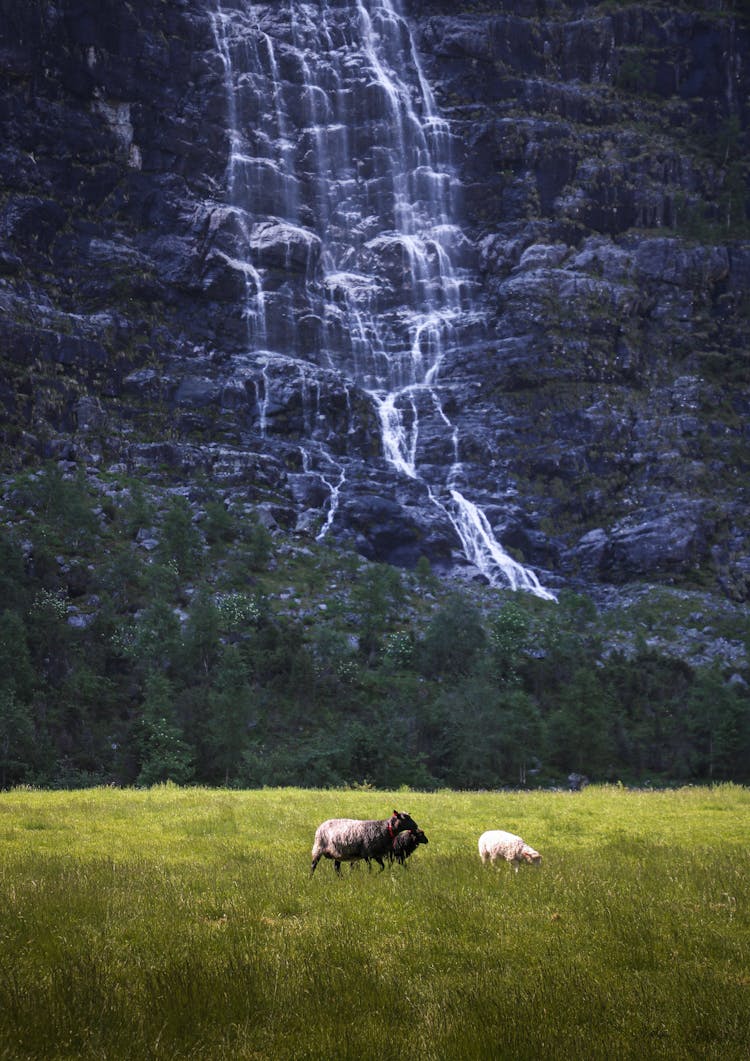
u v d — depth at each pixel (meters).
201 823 21.91
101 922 11.08
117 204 157.38
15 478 115.94
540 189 179.00
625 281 169.38
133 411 137.38
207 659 87.75
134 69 163.25
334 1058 6.98
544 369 156.75
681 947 10.17
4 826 21.67
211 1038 7.35
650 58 197.88
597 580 139.50
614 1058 6.89
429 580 119.56
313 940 10.22
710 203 186.00
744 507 147.75
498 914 11.72
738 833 22.12
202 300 155.38
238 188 168.50
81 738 76.88
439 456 150.00
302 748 75.00
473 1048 7.02
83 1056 6.95
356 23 188.50
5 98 151.62
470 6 194.75
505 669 95.38
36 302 140.25
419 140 179.75
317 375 151.75
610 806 28.11
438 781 75.00
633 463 153.75
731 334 173.50
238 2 184.88
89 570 101.12
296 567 114.69
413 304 169.88
